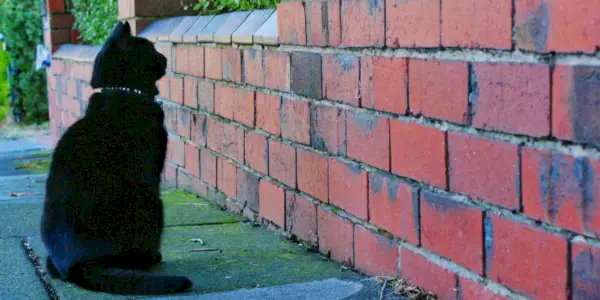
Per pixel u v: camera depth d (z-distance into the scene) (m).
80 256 3.70
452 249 3.01
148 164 4.04
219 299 3.40
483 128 2.74
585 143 2.27
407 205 3.30
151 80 4.38
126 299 3.47
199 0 6.83
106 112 4.06
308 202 4.29
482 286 2.84
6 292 3.66
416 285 3.30
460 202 2.93
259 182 4.97
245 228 4.95
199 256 4.25
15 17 16.45
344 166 3.83
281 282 3.67
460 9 2.81
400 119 3.30
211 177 5.88
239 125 5.25
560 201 2.39
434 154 3.07
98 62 4.30
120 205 3.87
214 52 5.61
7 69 17.28
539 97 2.44
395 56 3.30
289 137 4.46
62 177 3.91
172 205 5.81
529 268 2.56
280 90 4.54
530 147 2.51
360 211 3.71
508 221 2.66
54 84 12.19
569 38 2.29
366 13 3.48
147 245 3.97
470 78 2.80
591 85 2.22
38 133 15.43
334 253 4.03
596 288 2.28
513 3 2.53
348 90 3.72
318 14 3.97
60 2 12.05
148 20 7.27
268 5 5.68
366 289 3.41
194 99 6.13
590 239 2.30
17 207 5.98
